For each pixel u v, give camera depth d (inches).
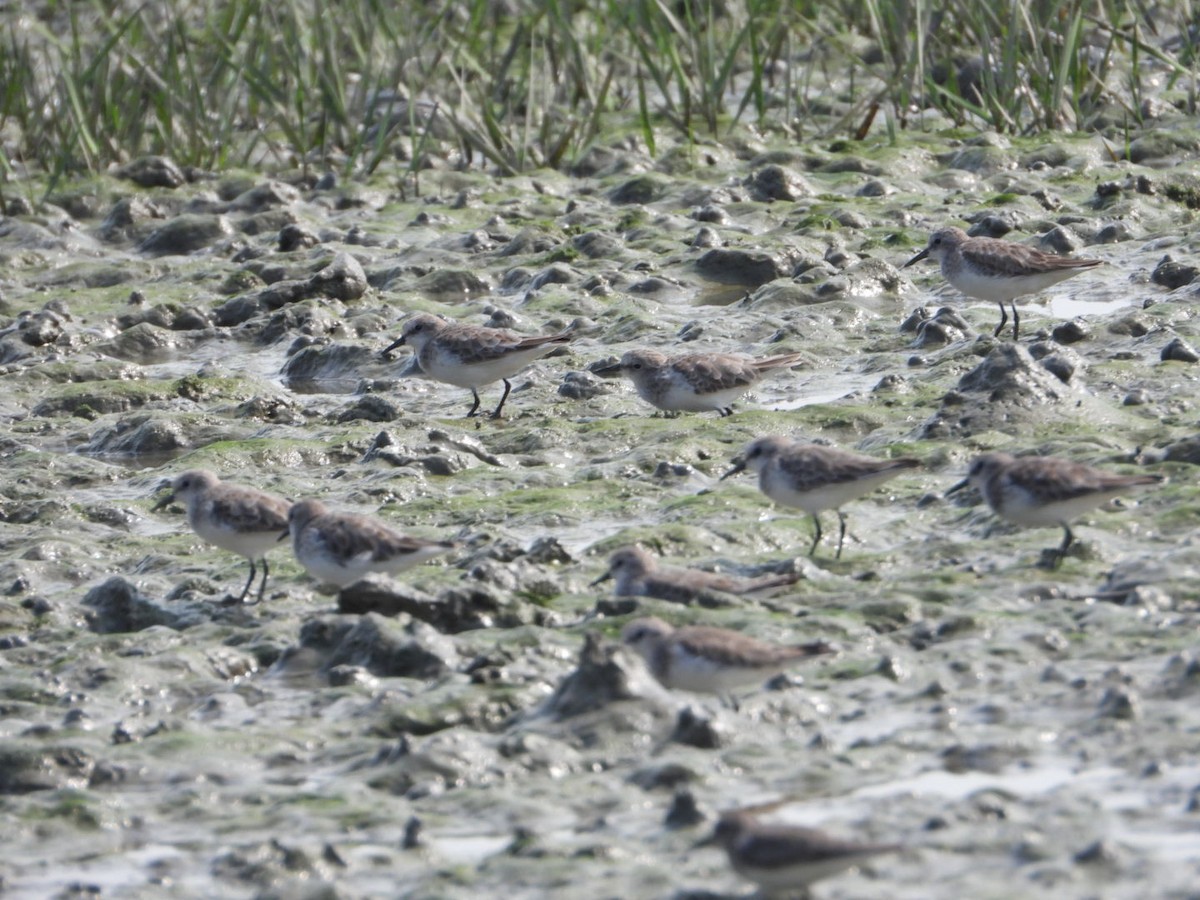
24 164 1539.1
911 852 419.2
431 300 1200.2
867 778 469.4
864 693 528.4
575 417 927.0
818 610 597.0
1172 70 1540.4
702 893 410.0
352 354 1083.9
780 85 1633.9
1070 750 475.2
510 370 932.6
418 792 487.5
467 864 442.9
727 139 1486.2
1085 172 1334.9
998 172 1352.1
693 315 1098.7
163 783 514.3
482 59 1675.7
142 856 469.1
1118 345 936.3
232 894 440.1
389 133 1517.0
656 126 1542.8
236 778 515.8
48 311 1182.3
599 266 1212.5
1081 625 565.0
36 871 462.0
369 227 1360.7
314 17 1562.5
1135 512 673.6
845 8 1688.0
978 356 928.3
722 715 503.8
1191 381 854.5
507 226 1331.2
